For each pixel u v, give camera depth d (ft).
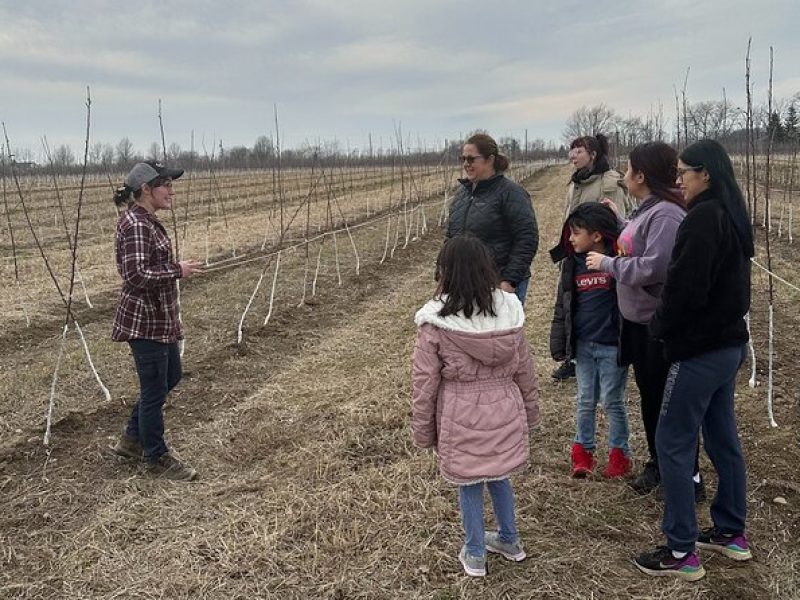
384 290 36.04
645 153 11.17
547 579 10.57
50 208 85.76
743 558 10.84
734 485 10.69
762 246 46.39
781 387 18.74
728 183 9.40
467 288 9.82
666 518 10.40
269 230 61.77
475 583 10.55
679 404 9.94
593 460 14.02
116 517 12.69
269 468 14.80
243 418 17.69
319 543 11.71
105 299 33.65
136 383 20.68
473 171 15.14
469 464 10.15
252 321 28.43
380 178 135.03
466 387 10.22
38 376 21.16
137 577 10.95
